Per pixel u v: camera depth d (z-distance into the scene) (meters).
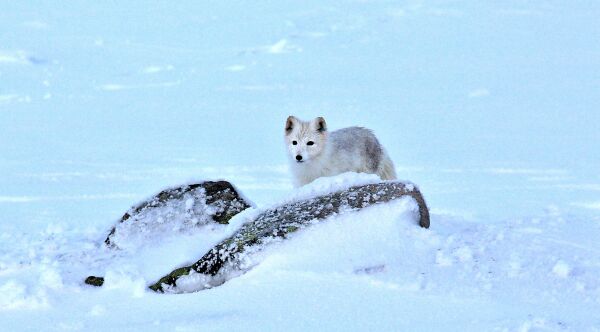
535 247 7.71
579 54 46.59
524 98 32.03
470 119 27.12
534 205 13.15
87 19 72.94
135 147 22.72
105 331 6.10
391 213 7.46
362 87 37.19
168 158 20.45
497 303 6.25
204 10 81.75
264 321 6.06
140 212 8.76
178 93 36.66
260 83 39.41
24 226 11.86
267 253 7.19
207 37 62.38
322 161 10.85
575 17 65.38
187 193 8.84
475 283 6.66
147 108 32.00
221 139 24.34
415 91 35.25
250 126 27.19
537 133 23.81
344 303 6.29
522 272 6.91
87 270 7.74
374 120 27.28
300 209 7.63
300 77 41.41
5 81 40.09
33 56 49.16
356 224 7.35
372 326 5.86
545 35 56.31
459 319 5.94
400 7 76.50
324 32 63.16
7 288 7.11
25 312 6.73
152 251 8.18
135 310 6.61
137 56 52.50
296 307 6.28
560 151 20.47
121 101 34.28
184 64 48.47
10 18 69.38
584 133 23.62
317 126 10.79
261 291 6.63
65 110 31.59
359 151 11.31
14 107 32.34
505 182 16.02
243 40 60.62
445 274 6.80
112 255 8.20
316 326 5.91
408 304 6.24
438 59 47.22
